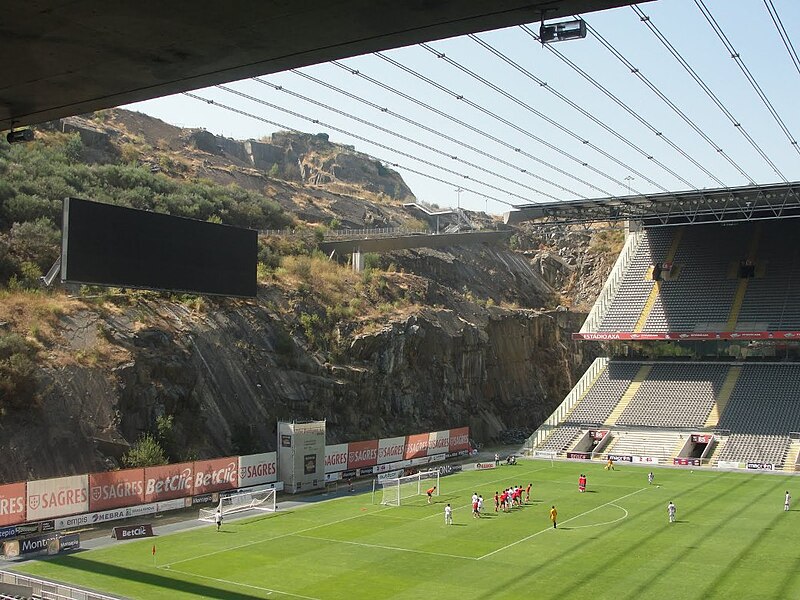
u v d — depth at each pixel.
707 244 124.88
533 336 137.50
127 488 66.00
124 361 76.50
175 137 161.88
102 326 79.12
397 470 92.25
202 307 91.00
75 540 56.59
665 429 104.19
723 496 76.44
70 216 56.16
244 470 76.25
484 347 123.94
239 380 87.38
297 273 109.94
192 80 30.34
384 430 101.44
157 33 25.70
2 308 75.88
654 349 119.06
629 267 125.94
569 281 167.25
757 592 45.31
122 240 59.16
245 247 68.00
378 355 105.00
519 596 44.91
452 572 50.12
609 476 89.88
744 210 101.56
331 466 84.88
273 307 99.12
